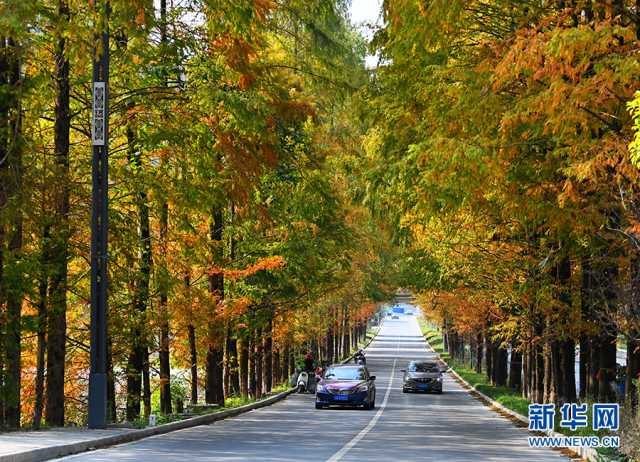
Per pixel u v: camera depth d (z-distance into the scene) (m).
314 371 87.75
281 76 42.22
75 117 39.22
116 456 24.73
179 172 37.59
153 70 35.59
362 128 42.03
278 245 57.56
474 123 26.62
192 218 50.28
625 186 26.75
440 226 47.94
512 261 45.72
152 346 43.00
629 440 24.16
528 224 38.03
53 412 34.78
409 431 39.66
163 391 49.41
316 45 40.22
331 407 61.38
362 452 28.05
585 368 58.94
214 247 41.50
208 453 26.19
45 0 32.81
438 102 29.38
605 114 23.92
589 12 27.77
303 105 40.12
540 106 23.69
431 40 28.17
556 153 25.19
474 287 57.31
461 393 87.31
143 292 40.06
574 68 23.23
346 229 65.12
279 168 44.38
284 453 26.91
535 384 52.75
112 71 36.50
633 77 23.05
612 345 40.62
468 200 28.53
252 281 57.38
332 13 40.28
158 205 37.53
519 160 28.69
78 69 31.86
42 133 40.00
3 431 29.80
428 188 27.81
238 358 73.75
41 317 34.38
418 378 85.38
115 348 41.91
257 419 47.62
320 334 105.19
